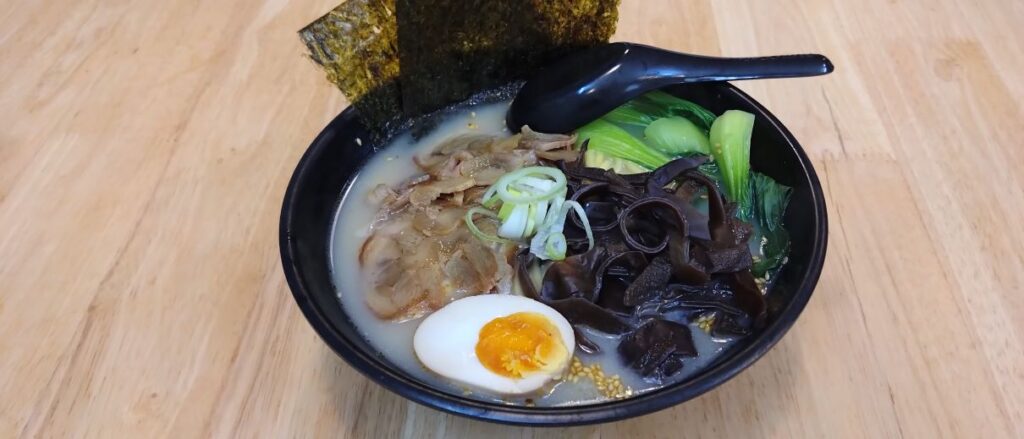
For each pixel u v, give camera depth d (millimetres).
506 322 237
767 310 232
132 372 262
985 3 409
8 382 259
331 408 250
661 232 258
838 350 264
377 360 212
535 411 197
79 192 322
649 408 198
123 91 366
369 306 257
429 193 274
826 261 292
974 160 330
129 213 314
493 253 262
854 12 407
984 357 261
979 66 374
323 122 351
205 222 310
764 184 280
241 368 262
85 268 294
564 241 256
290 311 279
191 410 251
